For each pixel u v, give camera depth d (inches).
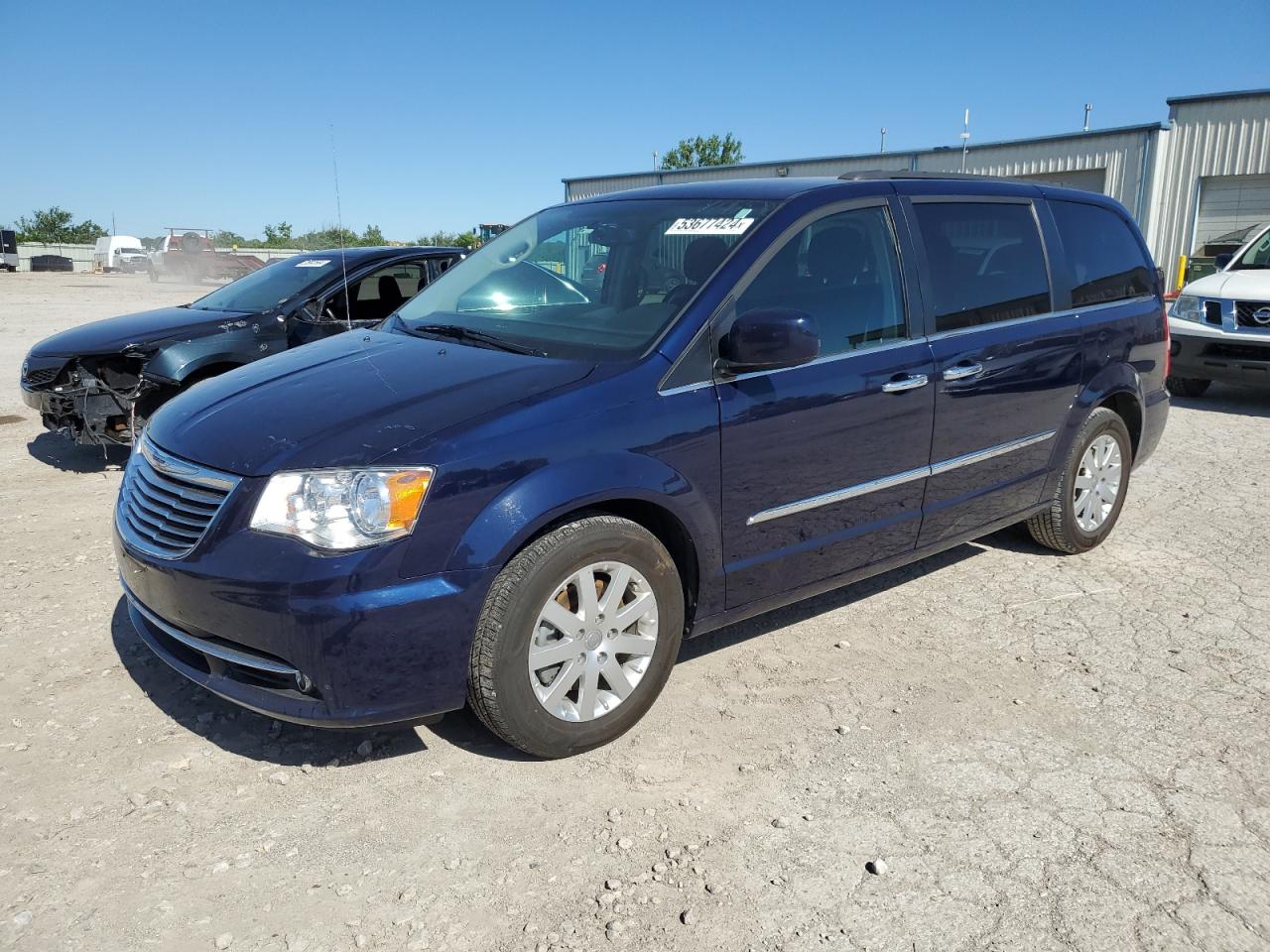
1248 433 315.0
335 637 100.6
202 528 108.2
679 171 1007.0
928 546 160.4
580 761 119.5
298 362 138.1
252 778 115.0
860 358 140.9
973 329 159.3
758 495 130.3
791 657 148.7
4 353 509.7
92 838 103.5
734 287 128.8
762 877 98.8
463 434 106.7
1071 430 181.9
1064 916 93.5
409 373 124.0
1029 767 119.2
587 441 112.9
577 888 97.0
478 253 173.8
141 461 124.5
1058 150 832.9
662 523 125.7
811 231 139.7
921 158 896.9
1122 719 131.0
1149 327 199.9
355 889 96.6
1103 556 195.6
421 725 117.6
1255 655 150.9
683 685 139.3
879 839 105.0
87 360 247.6
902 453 148.3
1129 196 795.4
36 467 264.2
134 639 152.0
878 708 133.3
